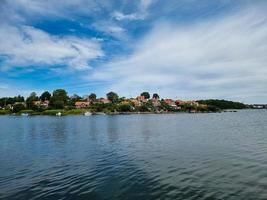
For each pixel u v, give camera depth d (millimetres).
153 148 41781
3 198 19938
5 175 26609
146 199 18922
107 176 25391
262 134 60969
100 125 101375
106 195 20047
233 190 20047
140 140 52969
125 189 21281
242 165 28031
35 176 26000
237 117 176750
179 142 48219
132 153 37688
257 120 134500
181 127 87188
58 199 19438
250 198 18344
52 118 175750
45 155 37750
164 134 64125
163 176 24625
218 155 34094
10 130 83688
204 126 91500
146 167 28594
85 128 87375
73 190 21422
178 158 32781
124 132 71312
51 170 28438
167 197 19156
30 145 48656
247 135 59094
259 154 34156
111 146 45406
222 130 73938
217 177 23656
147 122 120312
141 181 23312
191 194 19531
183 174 25094
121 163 31203
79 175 26062
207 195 19188
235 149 38750
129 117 186000
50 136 64125
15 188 22250
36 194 20656
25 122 129750
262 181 22062
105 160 33281
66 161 33156
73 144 48938
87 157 35562
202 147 41406
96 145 46969
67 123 117188
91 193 20578
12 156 37406
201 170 26359
